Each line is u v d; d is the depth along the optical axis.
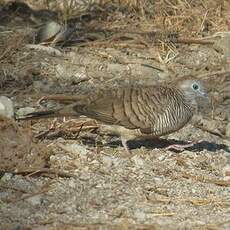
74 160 12.71
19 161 12.16
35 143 12.57
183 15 19.41
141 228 10.67
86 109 12.82
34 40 17.77
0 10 19.17
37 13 19.30
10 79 16.16
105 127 13.98
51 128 13.76
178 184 12.27
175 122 13.08
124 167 12.65
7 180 11.87
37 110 14.71
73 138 13.75
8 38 17.47
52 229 10.53
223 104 16.27
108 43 18.08
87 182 12.02
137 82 16.62
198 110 15.92
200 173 12.78
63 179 12.05
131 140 13.88
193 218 11.12
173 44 18.38
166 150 13.50
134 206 11.39
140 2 19.52
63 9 19.36
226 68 17.70
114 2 19.64
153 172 12.62
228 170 12.89
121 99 12.94
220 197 11.92
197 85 13.26
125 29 18.77
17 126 12.59
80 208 11.23
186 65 17.67
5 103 13.85
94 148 13.29
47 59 16.98
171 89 13.19
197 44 18.56
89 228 10.60
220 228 10.81
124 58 17.56
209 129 14.95
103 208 11.27
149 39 18.39
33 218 10.85
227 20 19.45
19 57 16.86
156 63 17.59
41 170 12.05
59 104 15.20
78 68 16.86
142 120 12.86
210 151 13.75
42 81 16.27
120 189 11.90
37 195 11.47
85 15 19.23
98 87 16.22
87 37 18.30
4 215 10.89
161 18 19.22
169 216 11.16
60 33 17.91
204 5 19.69
